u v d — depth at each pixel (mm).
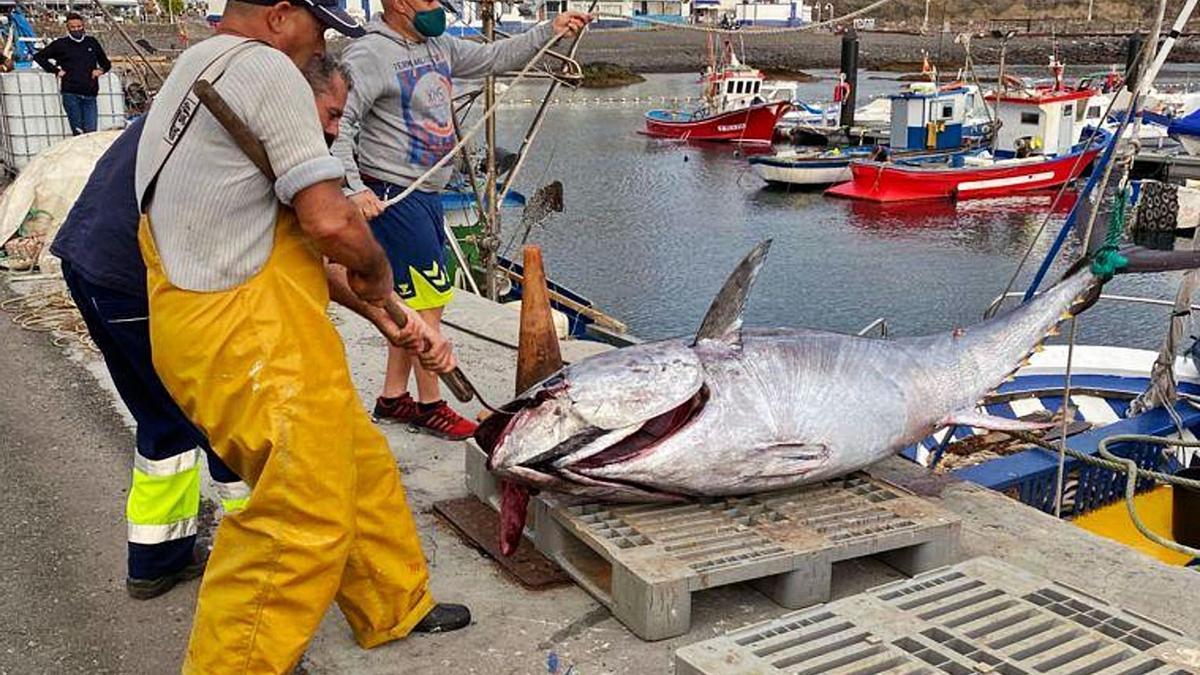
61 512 4445
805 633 2723
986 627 2770
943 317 18750
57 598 3730
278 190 2695
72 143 10203
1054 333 4555
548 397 3586
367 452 3111
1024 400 7465
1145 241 6594
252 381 2713
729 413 3695
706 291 20438
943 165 30375
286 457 2717
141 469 3627
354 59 4641
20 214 9664
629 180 33188
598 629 3420
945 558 3756
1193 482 4668
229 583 2822
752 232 25703
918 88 32656
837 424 3863
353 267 2840
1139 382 7723
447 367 3471
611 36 87562
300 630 2848
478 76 5410
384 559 3211
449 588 3689
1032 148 29844
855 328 18172
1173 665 2594
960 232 25344
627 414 3527
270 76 2660
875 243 24453
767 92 44938
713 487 3729
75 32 14000
